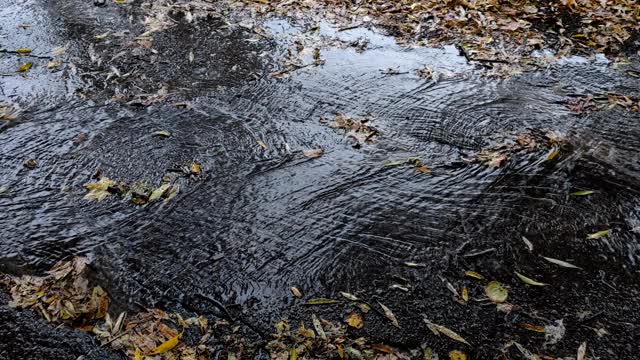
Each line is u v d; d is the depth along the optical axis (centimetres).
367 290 236
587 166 310
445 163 311
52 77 386
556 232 266
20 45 427
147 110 352
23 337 215
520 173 304
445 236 263
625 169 309
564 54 440
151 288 235
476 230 266
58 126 334
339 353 211
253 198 283
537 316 227
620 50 450
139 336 216
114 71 395
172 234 262
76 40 436
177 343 214
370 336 218
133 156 310
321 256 251
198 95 370
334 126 341
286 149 320
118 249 253
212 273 242
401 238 261
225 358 209
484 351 213
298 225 267
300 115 352
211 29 462
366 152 319
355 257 250
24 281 238
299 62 416
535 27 482
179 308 228
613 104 372
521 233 265
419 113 356
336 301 231
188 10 492
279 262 247
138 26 462
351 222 269
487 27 477
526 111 361
